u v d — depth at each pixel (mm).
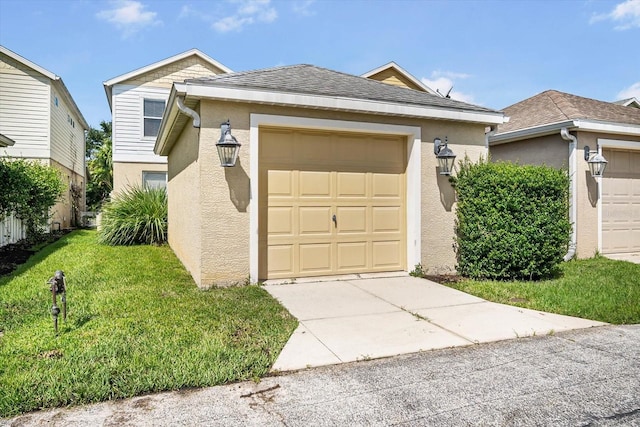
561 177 6566
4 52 13305
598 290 5707
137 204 11141
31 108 13875
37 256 8703
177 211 8758
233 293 5309
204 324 4070
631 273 6957
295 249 6316
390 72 15688
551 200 6488
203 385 2896
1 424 2391
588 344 3768
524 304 5102
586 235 8680
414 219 6730
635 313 4688
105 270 6891
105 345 3430
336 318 4504
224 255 5684
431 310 4844
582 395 2787
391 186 6895
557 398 2746
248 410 2578
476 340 3873
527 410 2592
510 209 6340
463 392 2832
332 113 6211
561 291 5633
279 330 4012
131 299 4961
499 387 2908
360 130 6391
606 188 9102
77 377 2869
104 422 2430
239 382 2967
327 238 6492
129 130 14430
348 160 6602
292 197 6277
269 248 6172
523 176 6355
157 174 14805
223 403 2664
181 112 6109
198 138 5695
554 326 4281
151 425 2402
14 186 9703
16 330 3881
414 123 6711
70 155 18125
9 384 2764
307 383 2963
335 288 5832
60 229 15758
